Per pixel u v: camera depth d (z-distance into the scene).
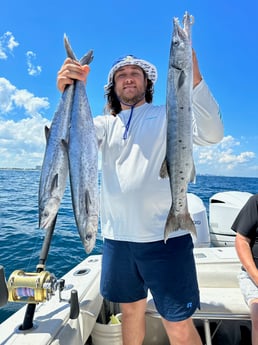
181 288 1.94
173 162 1.81
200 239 3.84
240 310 2.33
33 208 11.82
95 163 1.80
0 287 1.51
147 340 2.55
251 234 2.59
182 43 1.72
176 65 1.74
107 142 2.22
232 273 2.80
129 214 2.05
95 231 1.74
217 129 1.91
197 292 2.03
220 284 2.80
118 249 2.12
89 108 1.84
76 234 7.71
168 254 1.97
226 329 2.71
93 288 2.45
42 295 1.73
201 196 15.44
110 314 2.66
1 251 6.41
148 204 2.01
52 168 1.74
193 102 1.85
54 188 1.73
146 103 2.29
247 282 2.46
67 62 1.81
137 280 2.13
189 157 1.79
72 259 6.00
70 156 1.75
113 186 2.13
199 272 2.81
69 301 1.87
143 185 2.02
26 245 6.83
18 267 5.50
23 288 1.72
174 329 1.94
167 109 1.80
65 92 1.81
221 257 2.98
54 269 5.54
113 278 2.15
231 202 4.18
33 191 17.91
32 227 8.58
